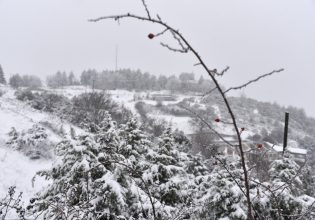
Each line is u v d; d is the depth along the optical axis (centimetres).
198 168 1348
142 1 132
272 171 766
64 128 2825
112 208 638
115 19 131
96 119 3053
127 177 700
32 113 3189
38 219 610
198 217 735
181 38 134
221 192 738
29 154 1962
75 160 712
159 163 955
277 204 225
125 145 917
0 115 2641
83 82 11269
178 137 2173
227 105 145
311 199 662
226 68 139
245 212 694
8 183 1438
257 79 141
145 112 5466
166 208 618
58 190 683
